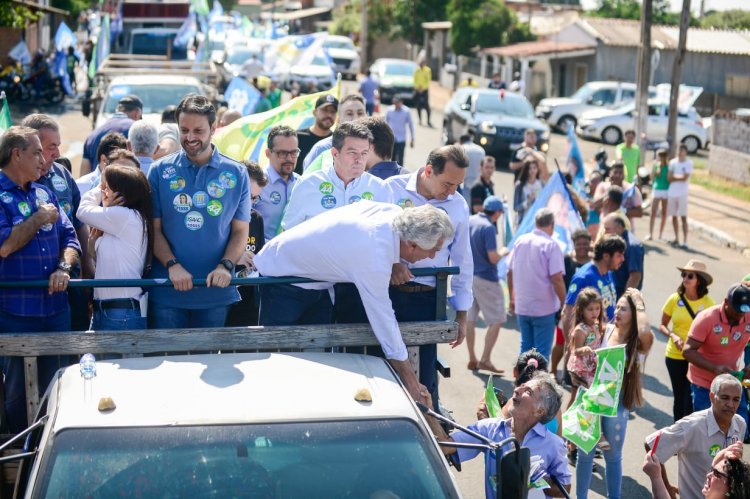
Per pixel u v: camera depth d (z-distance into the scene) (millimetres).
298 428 3836
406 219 4648
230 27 39344
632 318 7219
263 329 4793
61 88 35406
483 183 13125
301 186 6230
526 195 14734
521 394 5398
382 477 3754
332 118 9414
